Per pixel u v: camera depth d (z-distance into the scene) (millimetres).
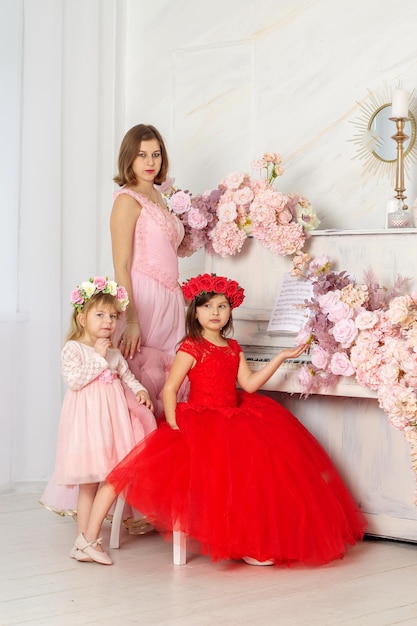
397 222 3891
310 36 4668
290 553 3207
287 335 3893
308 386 3543
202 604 2842
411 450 3307
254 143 4879
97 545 3350
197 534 3174
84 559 3332
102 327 3551
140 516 3762
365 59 4480
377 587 3035
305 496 3291
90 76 5086
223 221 4059
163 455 3305
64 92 4973
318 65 4637
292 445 3400
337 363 3459
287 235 3863
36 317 4805
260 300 4047
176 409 3521
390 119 4039
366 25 4480
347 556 3451
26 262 4797
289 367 3637
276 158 4164
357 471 3750
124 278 3848
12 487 4734
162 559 3389
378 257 3701
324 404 3838
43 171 4828
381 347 3387
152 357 3900
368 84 4473
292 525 3232
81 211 5031
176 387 3535
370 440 3721
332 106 4586
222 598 2904
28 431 4789
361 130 4480
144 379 3852
